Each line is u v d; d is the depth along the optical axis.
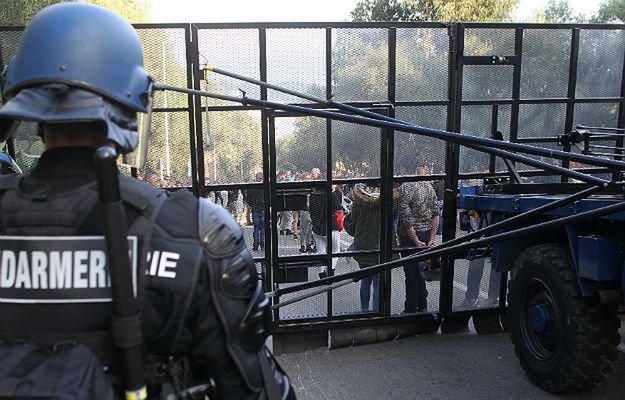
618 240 3.26
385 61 4.57
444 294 4.89
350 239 4.82
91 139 1.06
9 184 1.04
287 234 4.62
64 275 0.97
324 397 3.84
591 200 3.32
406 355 4.58
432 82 4.69
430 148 4.77
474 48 4.76
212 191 4.48
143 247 0.99
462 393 3.86
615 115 5.13
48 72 1.01
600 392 3.81
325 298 4.70
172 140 4.42
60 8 1.10
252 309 1.09
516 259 4.17
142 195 1.03
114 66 1.05
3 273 0.99
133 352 0.95
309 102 4.46
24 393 0.85
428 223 4.86
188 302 0.99
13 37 4.24
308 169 4.55
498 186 4.59
